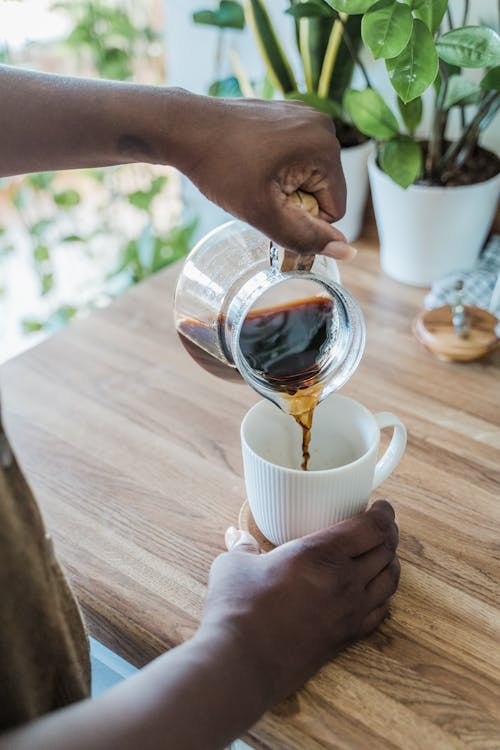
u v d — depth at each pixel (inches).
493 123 35.8
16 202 57.6
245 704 16.3
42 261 59.0
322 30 34.2
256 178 19.2
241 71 38.4
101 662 24.5
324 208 20.9
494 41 26.8
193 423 28.2
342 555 19.9
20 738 14.0
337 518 21.5
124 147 21.2
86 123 21.0
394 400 28.9
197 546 23.5
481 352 30.2
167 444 27.3
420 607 21.4
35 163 22.5
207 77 46.2
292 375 21.2
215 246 21.6
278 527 22.1
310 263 20.2
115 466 26.5
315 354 21.8
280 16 39.6
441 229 32.8
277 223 19.2
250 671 16.8
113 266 59.4
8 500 14.8
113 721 14.5
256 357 21.2
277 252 19.9
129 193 53.1
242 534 22.6
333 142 20.0
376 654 20.1
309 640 18.3
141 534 24.0
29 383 30.3
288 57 40.7
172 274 37.0
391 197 32.9
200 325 21.3
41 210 60.9
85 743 14.0
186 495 25.3
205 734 15.3
